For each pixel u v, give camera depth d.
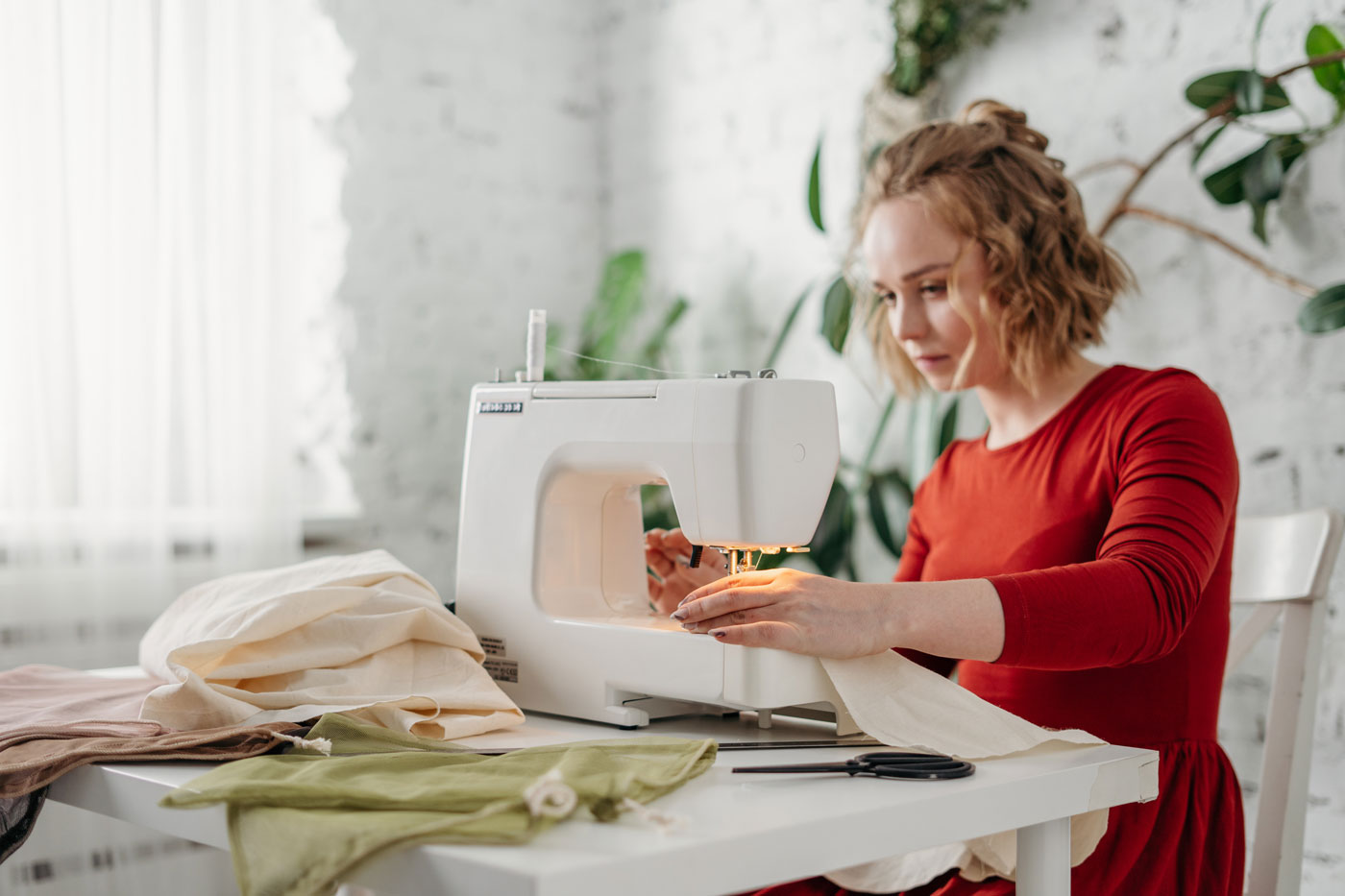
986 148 1.67
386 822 0.72
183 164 2.47
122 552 2.37
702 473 1.18
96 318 2.35
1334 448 2.09
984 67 2.62
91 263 2.34
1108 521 1.47
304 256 2.80
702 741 0.96
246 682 1.14
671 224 3.34
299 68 2.82
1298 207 2.12
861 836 0.81
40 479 2.26
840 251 2.91
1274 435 2.16
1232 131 2.22
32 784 0.90
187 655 1.10
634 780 0.81
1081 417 1.55
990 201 1.62
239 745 0.95
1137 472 1.35
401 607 1.22
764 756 1.03
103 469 2.34
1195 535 1.24
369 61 2.99
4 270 2.24
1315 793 2.10
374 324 3.00
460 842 0.71
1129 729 1.42
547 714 1.28
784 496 1.17
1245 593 1.68
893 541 2.68
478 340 3.21
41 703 1.18
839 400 2.90
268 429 2.59
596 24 3.52
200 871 2.40
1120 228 2.38
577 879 0.66
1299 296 2.12
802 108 3.02
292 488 2.64
